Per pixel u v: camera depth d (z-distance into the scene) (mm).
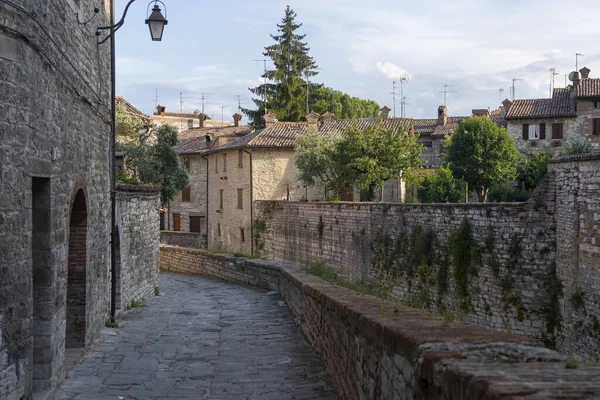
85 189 11758
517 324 18891
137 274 20516
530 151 48594
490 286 19797
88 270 12219
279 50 66188
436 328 5609
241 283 28719
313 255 35594
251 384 9914
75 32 10789
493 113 66875
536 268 18672
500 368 3773
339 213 31875
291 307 17781
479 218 20375
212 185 53719
